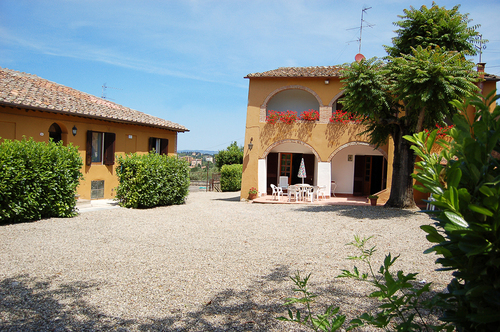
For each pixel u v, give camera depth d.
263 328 3.76
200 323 3.91
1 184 8.68
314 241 8.05
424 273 5.61
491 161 1.68
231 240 8.14
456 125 1.79
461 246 1.43
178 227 9.63
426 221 10.54
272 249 7.31
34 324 3.84
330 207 13.95
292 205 15.00
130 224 9.86
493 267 1.55
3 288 4.91
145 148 18.59
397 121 12.40
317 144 17.12
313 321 2.12
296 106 18.91
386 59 12.08
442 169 1.76
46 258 6.42
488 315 1.48
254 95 17.58
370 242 7.89
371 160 18.89
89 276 5.52
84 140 14.98
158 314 4.15
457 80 9.66
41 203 9.78
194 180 33.97
